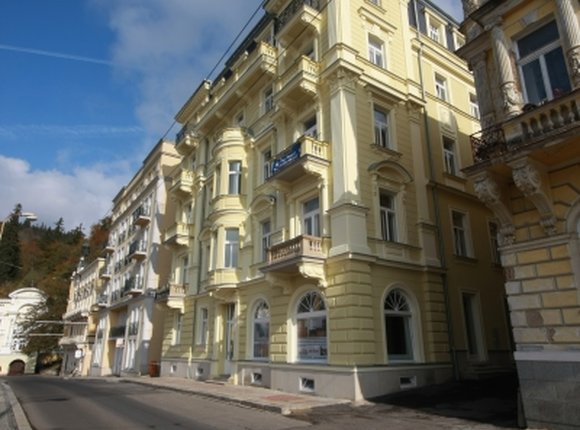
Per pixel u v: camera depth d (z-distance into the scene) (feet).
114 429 30.78
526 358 28.68
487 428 28.63
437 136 64.90
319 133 55.52
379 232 51.11
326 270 49.08
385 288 49.42
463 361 54.19
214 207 72.43
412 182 57.62
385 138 58.08
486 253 64.64
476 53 36.94
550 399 27.07
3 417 36.17
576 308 27.12
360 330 45.03
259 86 72.90
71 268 227.40
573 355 26.45
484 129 33.27
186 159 100.27
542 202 29.09
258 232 65.05
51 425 32.63
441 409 36.19
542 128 28.68
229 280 66.39
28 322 196.03
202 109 95.35
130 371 108.47
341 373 44.24
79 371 156.76
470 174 31.60
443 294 55.57
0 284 242.37
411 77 63.52
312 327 50.70
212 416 36.47
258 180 67.87
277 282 53.31
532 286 29.43
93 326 163.53
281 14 70.38
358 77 55.57
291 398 44.60
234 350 64.44
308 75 56.13
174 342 86.99
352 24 58.03
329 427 30.94
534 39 32.89
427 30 71.82
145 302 106.93
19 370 205.46
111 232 165.17
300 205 56.70
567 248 28.22
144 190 126.31
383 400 41.88
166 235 94.48
